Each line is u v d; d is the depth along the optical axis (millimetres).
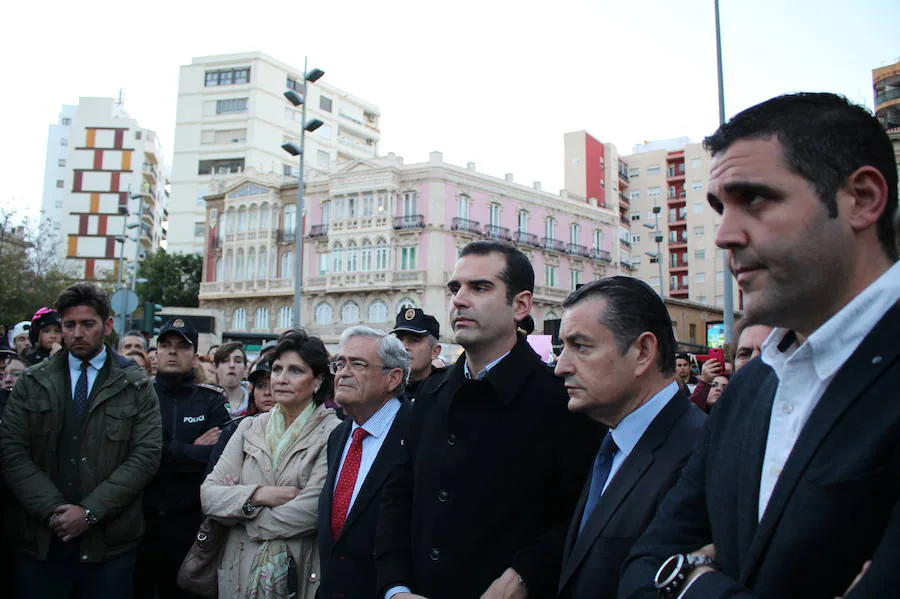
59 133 92750
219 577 3949
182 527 4965
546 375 2984
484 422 2883
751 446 1593
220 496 3959
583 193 61531
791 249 1377
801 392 1486
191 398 5461
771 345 1638
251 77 62594
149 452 4449
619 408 2467
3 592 4348
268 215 47562
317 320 45031
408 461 3289
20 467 4191
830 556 1301
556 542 2654
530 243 47312
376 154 75438
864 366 1344
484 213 45594
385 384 3900
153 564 4949
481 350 3008
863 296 1360
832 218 1367
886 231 1399
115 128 78500
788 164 1386
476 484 2809
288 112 65500
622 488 2309
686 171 67625
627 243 59969
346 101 71812
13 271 30406
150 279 50812
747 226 1435
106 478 4348
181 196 62719
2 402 5215
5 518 4332
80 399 4465
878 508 1271
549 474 2818
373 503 3605
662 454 2312
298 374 4297
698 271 65438
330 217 45344
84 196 77500
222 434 4645
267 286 46562
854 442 1312
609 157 65312
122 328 13633
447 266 42906
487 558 2721
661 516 1915
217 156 62344
